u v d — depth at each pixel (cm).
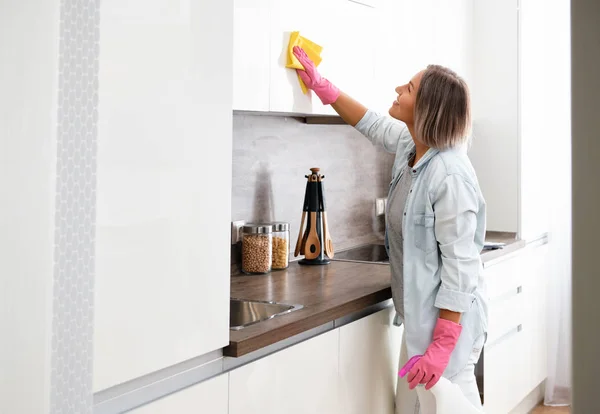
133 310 134
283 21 224
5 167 106
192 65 147
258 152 279
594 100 36
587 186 36
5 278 107
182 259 146
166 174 141
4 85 105
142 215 136
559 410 400
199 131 149
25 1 106
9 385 109
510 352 348
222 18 154
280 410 183
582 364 37
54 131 111
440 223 205
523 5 386
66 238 114
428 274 210
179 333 146
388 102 294
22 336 109
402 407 235
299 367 191
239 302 215
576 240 37
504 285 335
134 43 132
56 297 112
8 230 106
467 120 211
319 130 318
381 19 284
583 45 36
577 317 37
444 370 212
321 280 251
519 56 388
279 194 293
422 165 213
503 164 392
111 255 129
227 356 164
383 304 241
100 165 125
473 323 215
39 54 109
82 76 115
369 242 363
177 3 142
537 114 405
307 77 235
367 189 361
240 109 206
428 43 337
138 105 133
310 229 287
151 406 141
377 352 234
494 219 396
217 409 160
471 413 204
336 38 253
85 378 115
